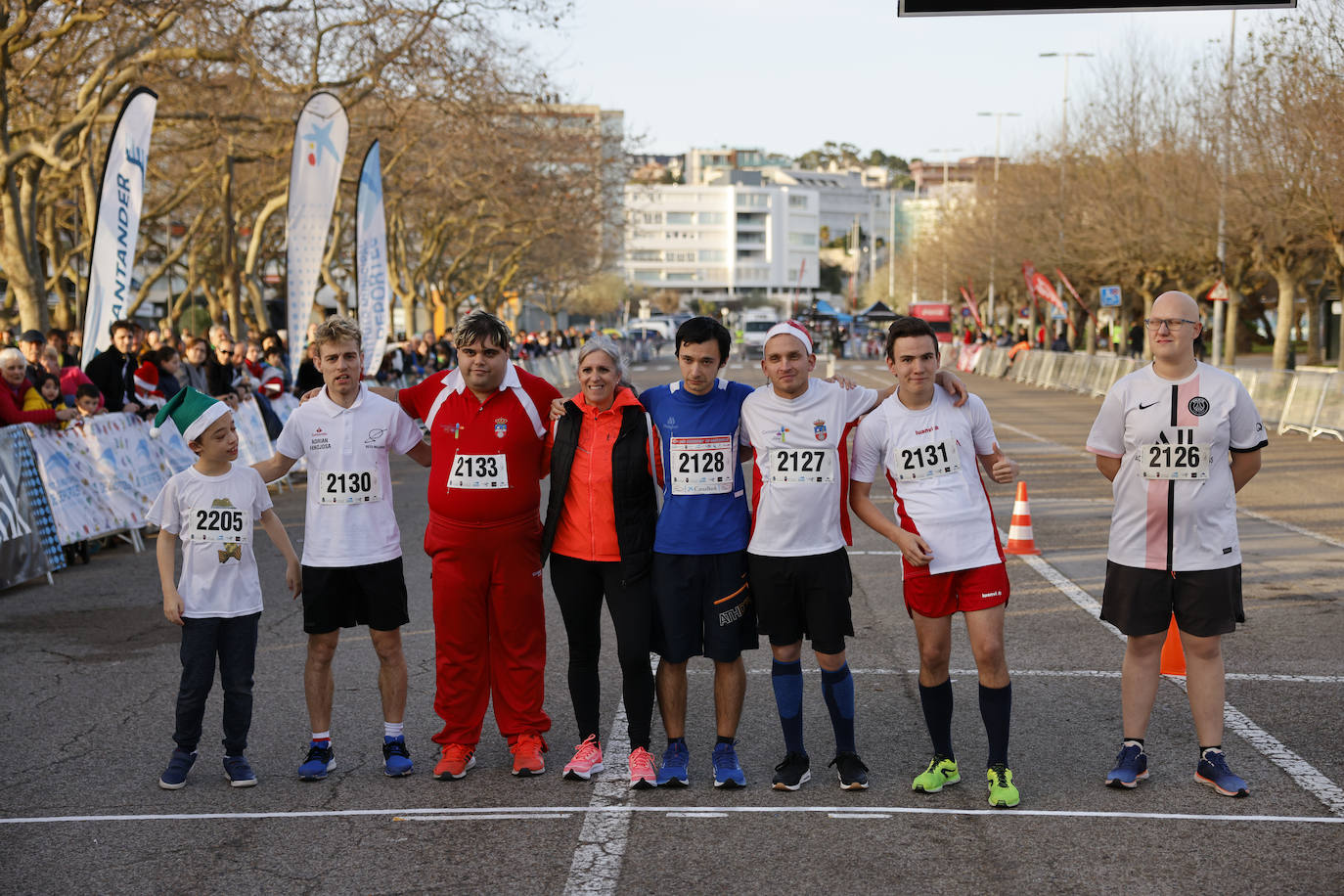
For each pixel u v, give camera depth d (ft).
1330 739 18.45
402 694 18.04
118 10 63.82
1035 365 135.33
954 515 16.42
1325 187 81.46
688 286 555.69
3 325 83.30
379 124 92.17
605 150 140.97
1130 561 16.84
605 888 13.57
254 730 19.88
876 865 14.14
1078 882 13.58
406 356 84.23
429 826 15.58
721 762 16.98
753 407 16.75
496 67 92.27
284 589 31.63
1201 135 107.96
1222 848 14.49
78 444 36.83
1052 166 149.89
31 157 67.15
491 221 140.05
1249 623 26.12
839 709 16.87
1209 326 177.78
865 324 290.76
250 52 71.72
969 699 20.86
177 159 104.88
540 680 18.07
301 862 14.47
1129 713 16.99
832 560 16.62
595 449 17.19
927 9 27.68
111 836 15.37
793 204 573.74
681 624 16.84
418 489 52.19
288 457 17.99
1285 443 63.67
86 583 33.19
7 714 20.99
